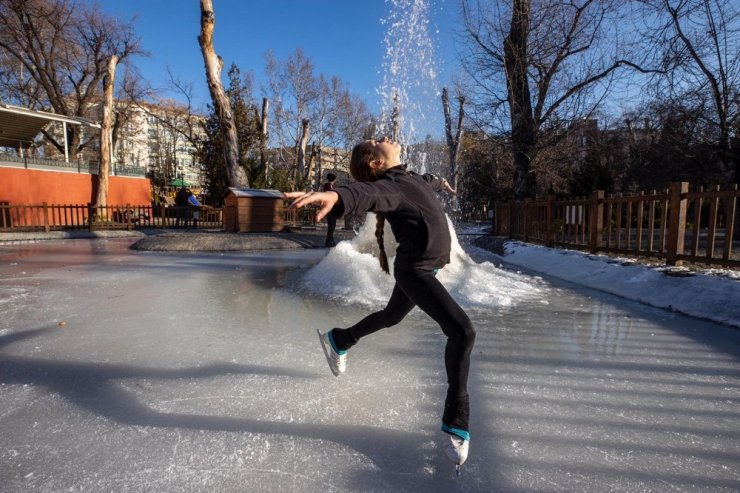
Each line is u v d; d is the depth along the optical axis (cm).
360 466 168
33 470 162
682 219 525
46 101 3319
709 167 1357
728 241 461
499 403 224
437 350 306
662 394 235
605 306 446
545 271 696
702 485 157
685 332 353
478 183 3266
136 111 3591
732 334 347
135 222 1967
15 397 225
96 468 164
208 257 851
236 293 493
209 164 2456
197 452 176
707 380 255
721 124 1040
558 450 180
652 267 529
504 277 584
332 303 444
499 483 158
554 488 155
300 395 229
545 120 1378
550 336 341
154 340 320
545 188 2025
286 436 189
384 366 274
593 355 298
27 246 1083
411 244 191
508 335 343
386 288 487
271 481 158
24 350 296
